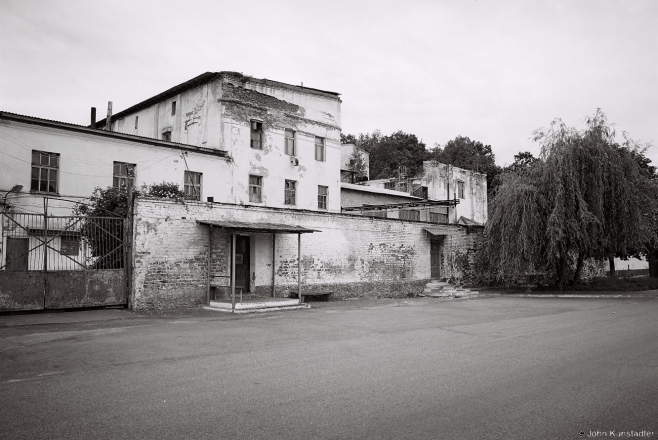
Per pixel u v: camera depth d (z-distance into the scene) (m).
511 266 25.02
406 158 68.94
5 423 4.90
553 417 5.20
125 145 22.53
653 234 25.88
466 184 45.00
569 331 11.41
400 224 25.50
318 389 6.21
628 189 23.70
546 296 24.06
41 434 4.60
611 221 24.11
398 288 25.08
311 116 31.16
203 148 25.11
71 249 14.95
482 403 5.66
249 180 27.48
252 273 18.92
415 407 5.50
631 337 10.45
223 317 14.23
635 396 5.96
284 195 29.27
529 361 7.92
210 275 17.16
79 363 7.65
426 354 8.54
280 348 9.09
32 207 19.64
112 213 15.76
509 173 26.83
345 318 14.18
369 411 5.35
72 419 5.02
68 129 20.78
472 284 29.61
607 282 27.89
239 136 26.95
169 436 4.57
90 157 21.44
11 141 19.39
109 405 5.49
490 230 26.25
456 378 6.79
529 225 24.20
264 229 16.92
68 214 20.47
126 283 15.23
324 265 21.56
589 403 5.68
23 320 12.53
